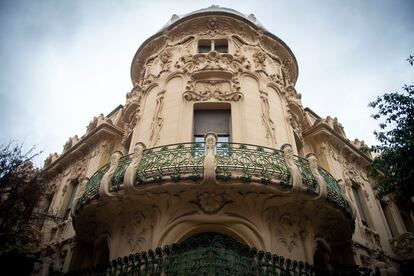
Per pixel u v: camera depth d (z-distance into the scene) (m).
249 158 11.47
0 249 15.50
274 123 15.16
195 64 16.77
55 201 20.03
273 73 17.89
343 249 14.54
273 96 16.53
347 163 19.58
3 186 15.11
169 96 15.85
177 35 19.20
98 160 19.17
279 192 11.04
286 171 11.31
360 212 17.78
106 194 11.38
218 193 11.25
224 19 18.89
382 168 14.30
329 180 12.52
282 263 9.92
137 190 11.06
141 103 17.11
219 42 18.36
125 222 12.21
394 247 17.23
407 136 12.83
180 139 13.91
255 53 17.91
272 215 11.62
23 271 16.88
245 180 10.80
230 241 9.91
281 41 19.91
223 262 9.31
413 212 21.53
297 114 17.97
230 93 15.33
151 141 14.38
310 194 11.22
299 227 11.89
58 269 15.20
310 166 12.05
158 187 10.99
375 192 19.77
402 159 12.94
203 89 15.68
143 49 20.11
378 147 13.82
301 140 17.11
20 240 16.52
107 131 19.88
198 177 10.78
